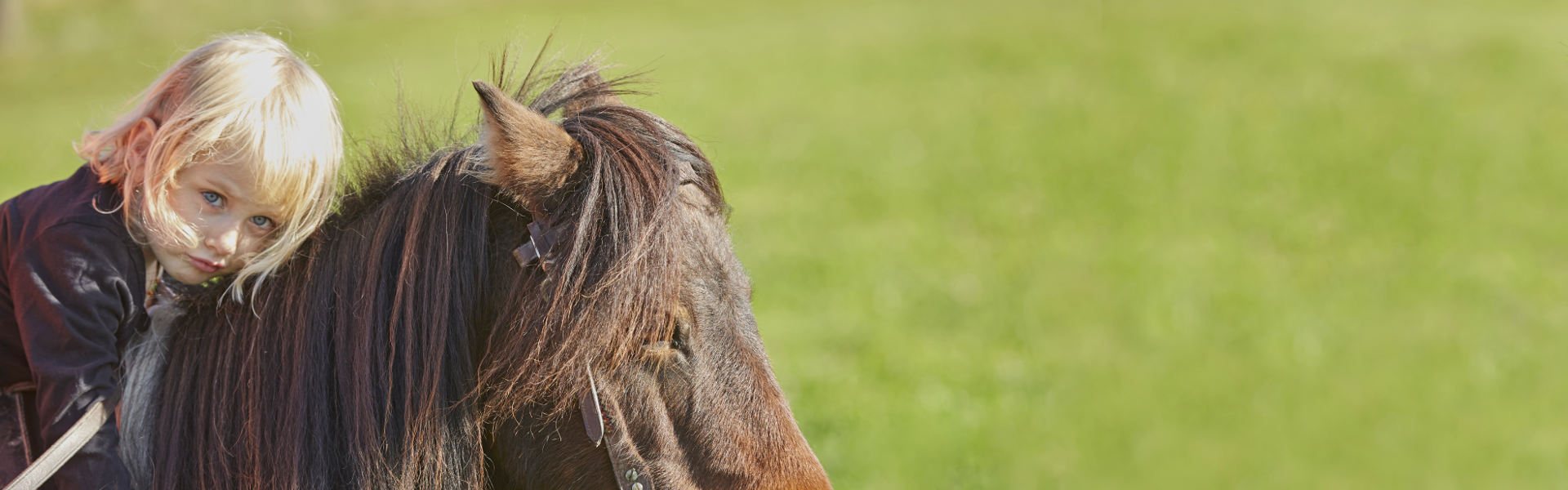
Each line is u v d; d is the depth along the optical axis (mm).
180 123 2900
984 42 35125
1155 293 13984
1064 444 9758
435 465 3078
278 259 3199
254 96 2973
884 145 23312
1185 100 26922
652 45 35031
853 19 41125
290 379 3182
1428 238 16641
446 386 3090
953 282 14344
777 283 13898
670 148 3236
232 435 3209
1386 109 25500
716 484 3115
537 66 3818
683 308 3086
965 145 23234
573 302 2943
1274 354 12164
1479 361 12031
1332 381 11492
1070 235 16734
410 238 3178
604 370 3033
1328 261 15602
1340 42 32625
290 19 41781
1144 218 17672
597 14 42812
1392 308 13758
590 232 2973
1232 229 17172
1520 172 20578
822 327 12250
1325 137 23250
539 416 3092
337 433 3137
